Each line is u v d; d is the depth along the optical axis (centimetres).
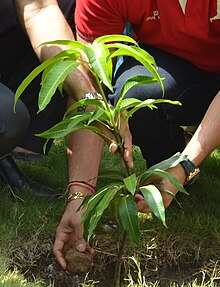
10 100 368
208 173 467
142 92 375
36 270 368
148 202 287
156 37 377
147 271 373
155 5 362
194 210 413
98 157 369
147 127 389
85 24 365
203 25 363
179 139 405
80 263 353
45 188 429
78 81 331
